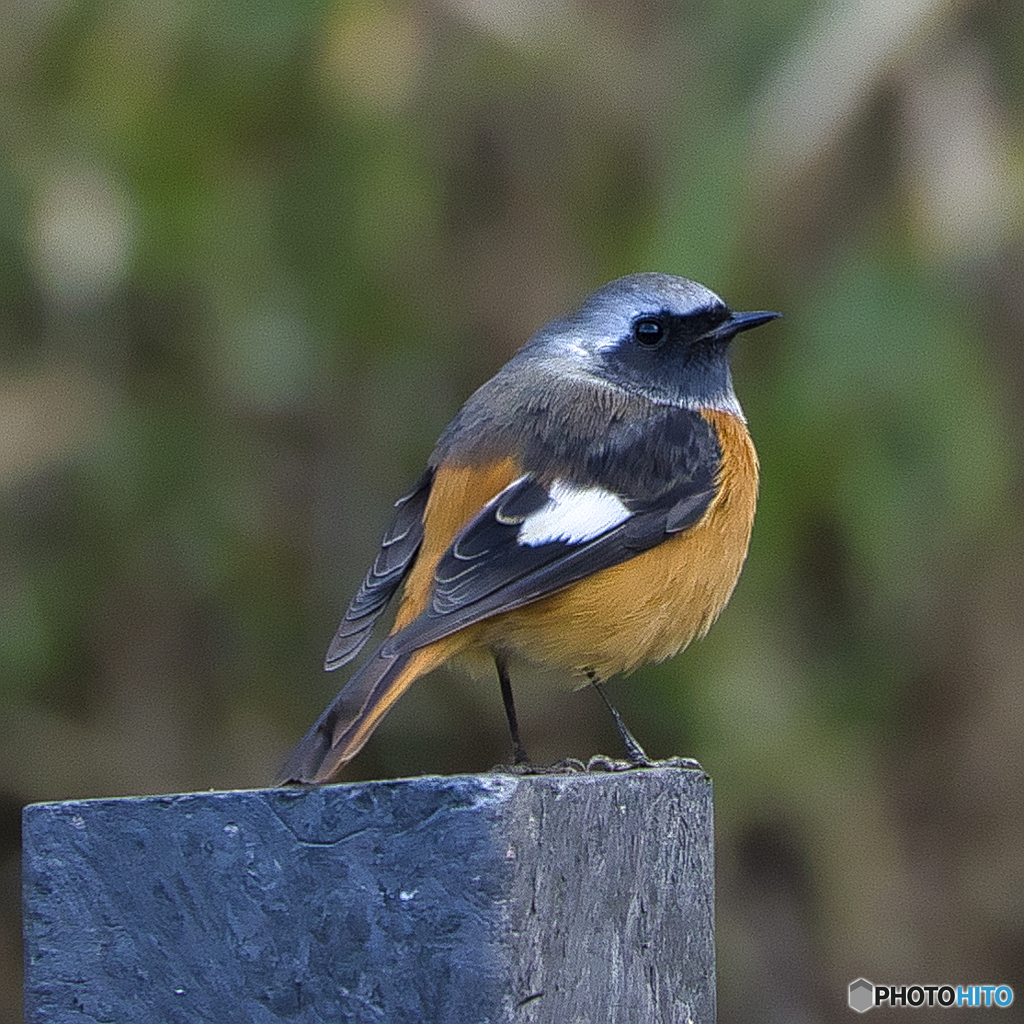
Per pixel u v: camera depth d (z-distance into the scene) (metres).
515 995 5.58
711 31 11.70
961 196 11.23
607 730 12.64
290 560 12.83
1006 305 11.93
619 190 12.55
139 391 12.52
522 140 12.55
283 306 12.27
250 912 5.85
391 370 12.74
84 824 6.02
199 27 11.97
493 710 12.80
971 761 12.69
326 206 12.30
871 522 11.52
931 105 11.44
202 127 12.15
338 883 5.75
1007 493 12.05
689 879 6.75
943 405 11.38
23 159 11.98
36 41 12.22
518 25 12.23
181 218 12.03
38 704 12.73
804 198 11.48
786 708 12.23
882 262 11.58
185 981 5.91
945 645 12.71
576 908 5.93
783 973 12.38
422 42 12.20
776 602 12.52
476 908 5.58
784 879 12.55
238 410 12.60
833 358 11.48
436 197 12.43
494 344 12.59
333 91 12.13
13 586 12.34
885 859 12.25
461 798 5.61
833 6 11.41
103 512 12.30
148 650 12.74
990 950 12.45
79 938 6.01
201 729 12.76
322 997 5.76
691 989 6.74
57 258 11.71
